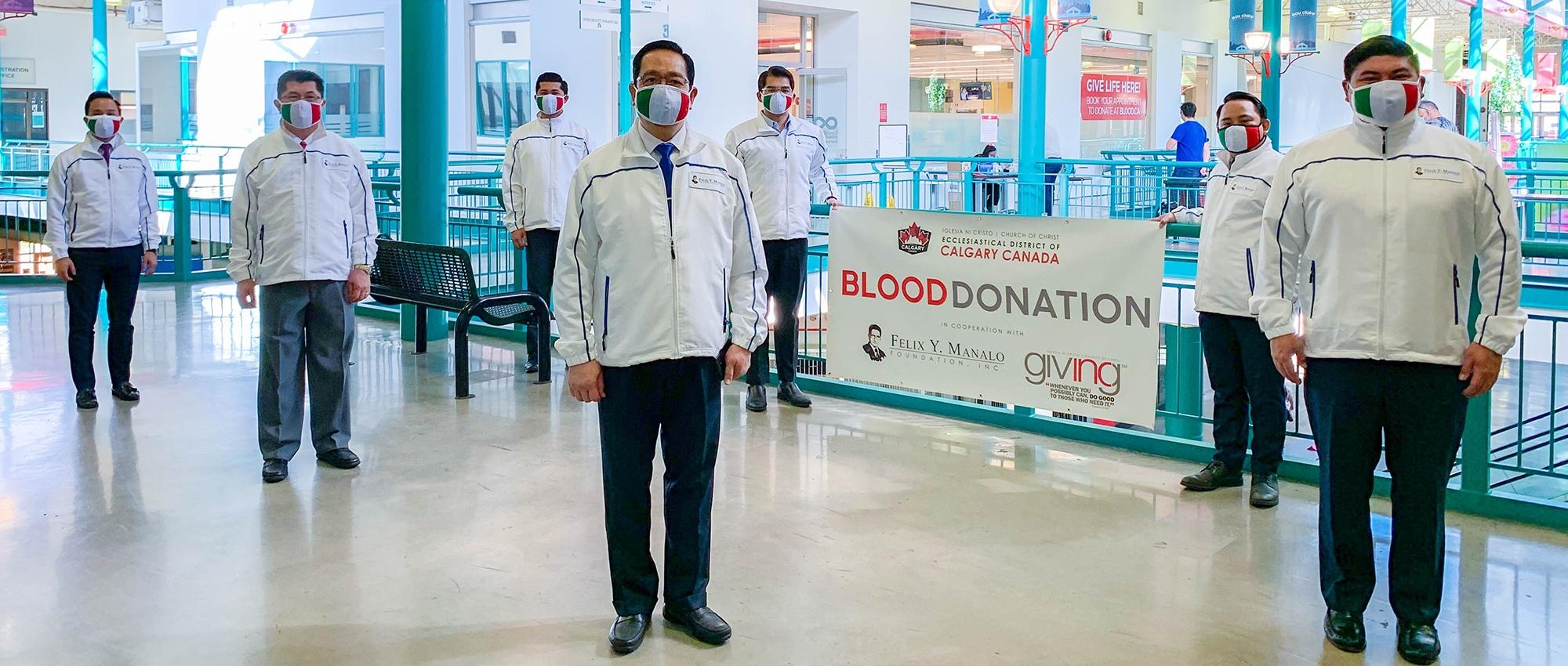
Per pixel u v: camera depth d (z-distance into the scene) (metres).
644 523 3.81
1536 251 4.95
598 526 4.97
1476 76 21.69
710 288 3.71
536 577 4.41
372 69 17.67
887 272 6.67
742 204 3.83
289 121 5.46
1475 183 3.53
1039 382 6.18
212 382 7.80
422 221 8.77
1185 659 3.71
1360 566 3.76
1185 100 25.75
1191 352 6.18
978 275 6.32
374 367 8.30
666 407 3.76
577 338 3.67
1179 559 4.58
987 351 6.34
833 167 17.45
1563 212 12.82
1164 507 5.21
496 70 16.27
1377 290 3.59
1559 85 30.12
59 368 8.18
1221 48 26.17
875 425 6.65
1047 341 6.12
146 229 7.20
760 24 17.56
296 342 5.66
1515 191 12.27
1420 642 3.68
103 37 18.42
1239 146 5.10
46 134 29.19
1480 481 5.07
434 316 9.28
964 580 4.36
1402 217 3.55
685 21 15.59
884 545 4.73
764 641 3.85
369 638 3.88
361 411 7.00
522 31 15.95
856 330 6.84
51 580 4.38
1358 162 3.63
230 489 5.48
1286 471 5.62
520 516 5.09
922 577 4.38
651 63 3.60
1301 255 3.82
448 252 7.45
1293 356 3.80
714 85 15.98
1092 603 4.14
